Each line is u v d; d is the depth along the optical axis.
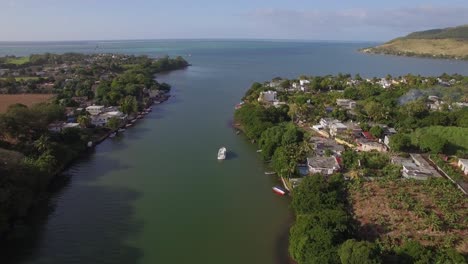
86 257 80.31
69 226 91.94
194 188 115.38
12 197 87.81
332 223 80.06
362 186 103.69
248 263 79.88
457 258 68.62
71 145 140.12
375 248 68.25
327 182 99.06
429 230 82.19
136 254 82.00
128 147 151.75
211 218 98.00
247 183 119.56
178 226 93.81
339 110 179.25
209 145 155.62
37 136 135.25
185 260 80.56
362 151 135.00
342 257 68.31
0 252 80.44
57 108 168.88
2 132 128.62
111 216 97.50
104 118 180.12
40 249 82.38
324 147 137.62
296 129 146.00
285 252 83.94
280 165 120.50
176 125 185.62
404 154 130.75
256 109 178.12
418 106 176.00
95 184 116.19
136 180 120.00
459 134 144.38
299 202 95.31
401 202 94.19
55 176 119.81
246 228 93.56
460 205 93.12
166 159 139.00
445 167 119.06
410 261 69.38
